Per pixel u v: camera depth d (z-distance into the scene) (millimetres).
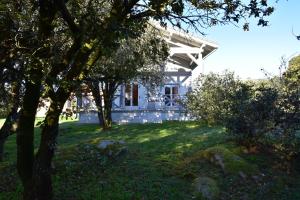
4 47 7816
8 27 7703
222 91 21094
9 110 11766
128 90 29609
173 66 30047
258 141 13828
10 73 8211
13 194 11000
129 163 13297
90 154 13656
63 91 8367
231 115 14016
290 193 11023
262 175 11938
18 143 8711
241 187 11312
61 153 13789
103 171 12594
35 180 8453
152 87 23891
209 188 10906
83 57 8164
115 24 6953
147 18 8492
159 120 27625
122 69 9648
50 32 8258
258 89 13727
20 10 8195
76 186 11477
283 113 12891
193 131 19719
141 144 16969
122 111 27734
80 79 8430
